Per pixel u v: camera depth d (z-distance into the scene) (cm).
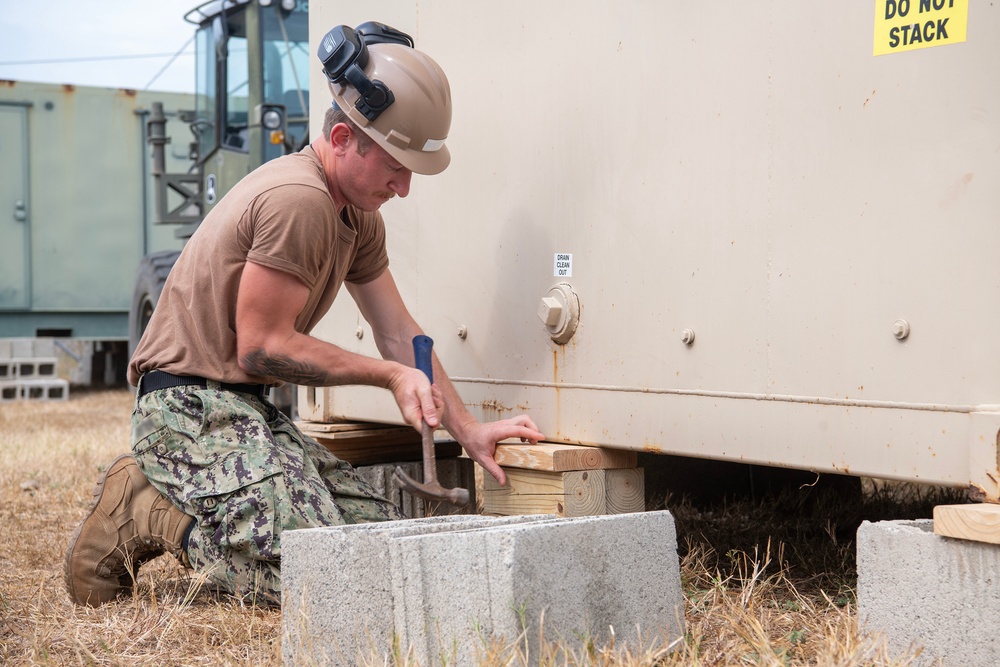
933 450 183
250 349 233
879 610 180
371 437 320
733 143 216
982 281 176
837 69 197
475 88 279
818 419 202
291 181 231
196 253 243
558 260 257
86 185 1139
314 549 188
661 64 231
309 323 256
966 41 178
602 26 244
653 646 180
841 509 338
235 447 234
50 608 234
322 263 239
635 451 246
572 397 255
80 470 478
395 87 230
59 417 802
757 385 212
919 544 173
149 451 240
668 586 189
